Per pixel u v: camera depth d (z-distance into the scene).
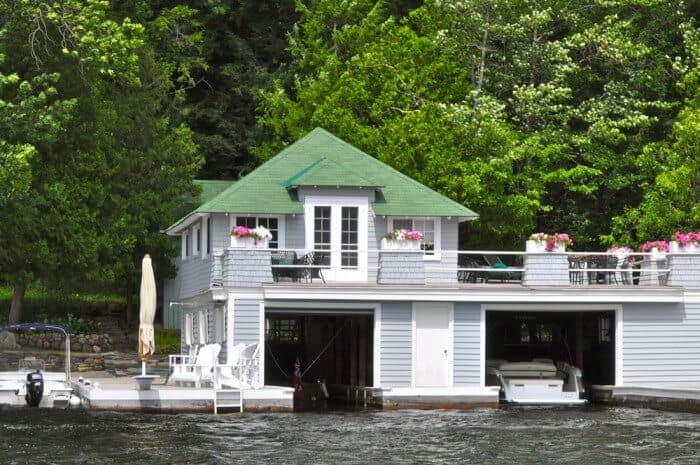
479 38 119.12
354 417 72.88
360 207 86.25
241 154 141.75
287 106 119.12
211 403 73.56
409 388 78.88
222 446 60.38
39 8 88.69
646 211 105.00
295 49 132.38
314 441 62.50
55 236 97.81
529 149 107.44
